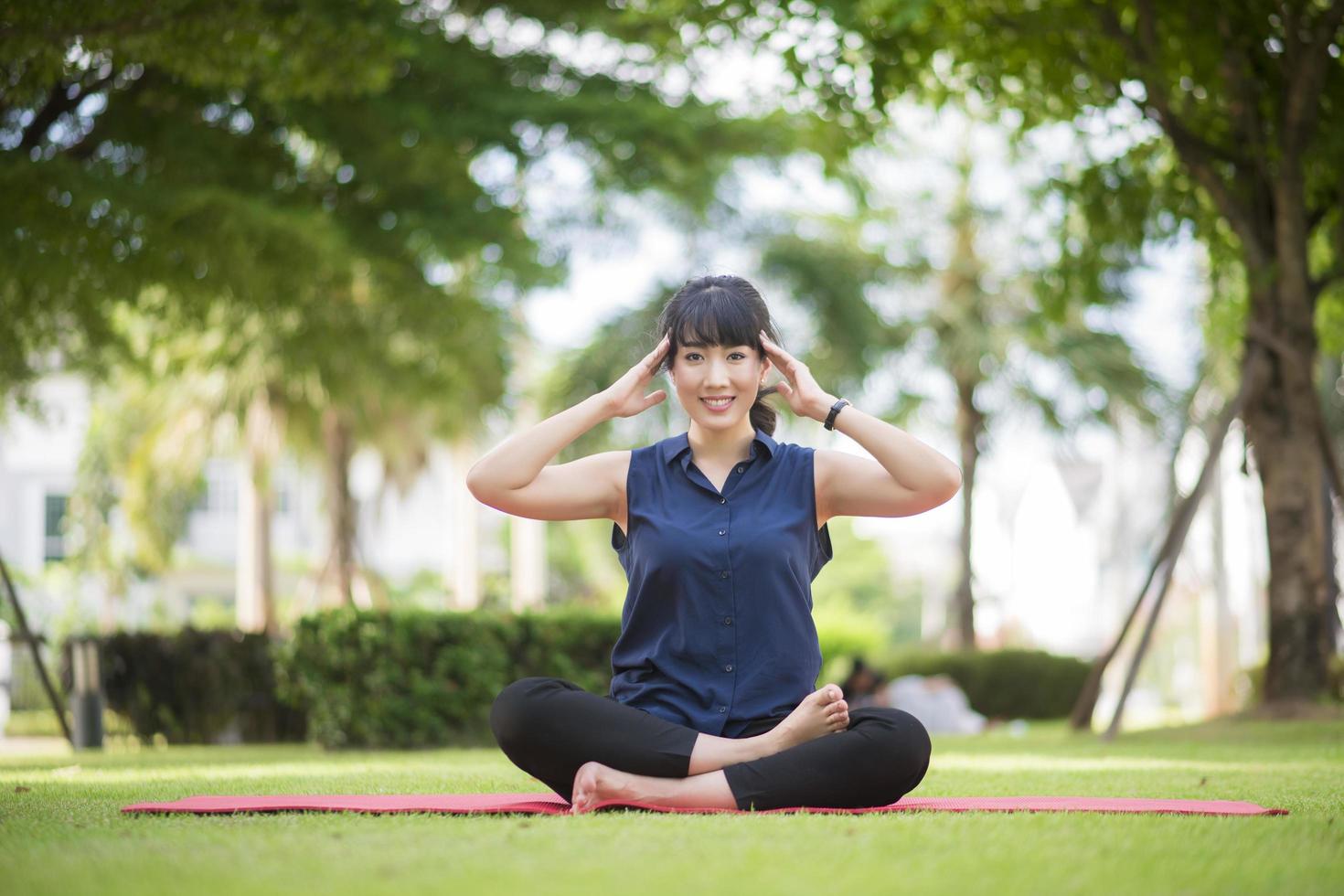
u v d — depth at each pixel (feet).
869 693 50.98
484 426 86.89
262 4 35.76
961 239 91.30
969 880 7.27
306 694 34.45
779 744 11.22
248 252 42.50
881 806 11.41
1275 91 35.53
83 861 8.06
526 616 35.78
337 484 82.64
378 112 46.03
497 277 56.29
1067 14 35.17
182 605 119.85
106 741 42.04
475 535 93.71
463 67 47.91
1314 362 35.04
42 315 45.19
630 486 12.55
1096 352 86.89
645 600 12.18
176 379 76.07
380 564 128.98
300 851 8.36
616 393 12.67
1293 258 34.78
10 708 60.95
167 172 44.73
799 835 8.93
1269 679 35.24
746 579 12.00
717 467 12.57
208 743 42.04
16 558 110.52
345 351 54.39
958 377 89.61
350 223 48.49
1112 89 37.29
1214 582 71.20
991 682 72.59
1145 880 7.42
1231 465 70.59
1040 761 23.66
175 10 30.71
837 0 33.04
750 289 12.76
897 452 12.36
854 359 89.97
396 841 8.82
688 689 11.91
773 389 12.94
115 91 44.04
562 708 11.33
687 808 11.00
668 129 49.52
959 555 88.02
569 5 48.78
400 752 33.27
